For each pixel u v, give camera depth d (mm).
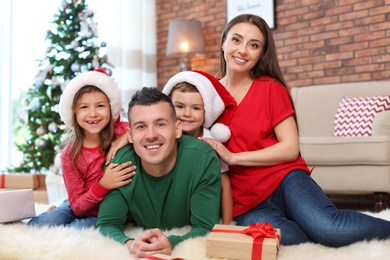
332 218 1542
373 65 4219
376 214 2096
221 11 5262
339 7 4410
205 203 1628
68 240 1470
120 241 1503
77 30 3818
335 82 4438
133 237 1639
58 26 3822
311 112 4086
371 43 4230
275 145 1782
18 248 1409
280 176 1763
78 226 1733
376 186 3102
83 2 3855
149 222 1735
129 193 1658
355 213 1544
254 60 1904
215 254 1376
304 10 4629
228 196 1831
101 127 1823
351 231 1503
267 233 1396
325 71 4504
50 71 3703
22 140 4883
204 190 1632
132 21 5598
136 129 1564
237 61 1899
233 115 1892
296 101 4207
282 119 1826
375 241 1463
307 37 4613
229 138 1868
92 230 1599
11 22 4785
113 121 1916
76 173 1813
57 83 3670
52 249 1408
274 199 1789
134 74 5586
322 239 1555
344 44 4383
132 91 5555
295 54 4695
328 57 4484
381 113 3346
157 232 1414
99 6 5371
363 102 3617
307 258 1381
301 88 4266
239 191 1844
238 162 1755
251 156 1753
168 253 1387
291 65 4727
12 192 1733
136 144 1569
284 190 1739
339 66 4414
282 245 1585
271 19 4809
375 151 3078
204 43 5230
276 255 1344
